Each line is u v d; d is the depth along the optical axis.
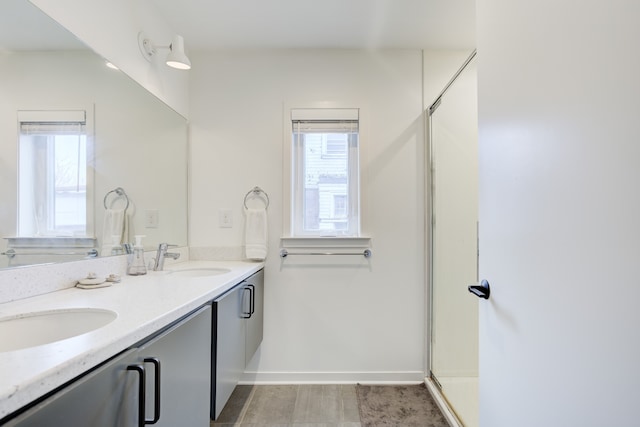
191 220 2.15
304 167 2.19
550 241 0.68
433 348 2.08
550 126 0.68
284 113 2.16
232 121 2.16
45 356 0.59
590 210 0.57
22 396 0.49
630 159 0.49
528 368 0.75
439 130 2.04
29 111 1.04
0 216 0.95
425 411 1.79
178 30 1.95
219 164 2.16
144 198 1.67
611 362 0.53
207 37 2.02
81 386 0.60
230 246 2.14
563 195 0.64
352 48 2.15
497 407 0.90
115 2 1.44
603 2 0.54
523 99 0.78
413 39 2.04
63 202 1.17
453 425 1.61
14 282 0.98
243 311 1.63
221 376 1.30
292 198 2.17
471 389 1.63
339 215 2.20
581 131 0.59
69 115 1.20
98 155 1.35
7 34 0.97
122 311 0.90
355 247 2.13
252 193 2.15
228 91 2.17
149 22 1.71
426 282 2.12
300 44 2.10
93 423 0.63
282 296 2.13
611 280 0.53
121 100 1.49
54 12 1.12
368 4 1.72
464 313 1.73
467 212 1.72
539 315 0.71
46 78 1.10
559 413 0.65
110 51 1.42
